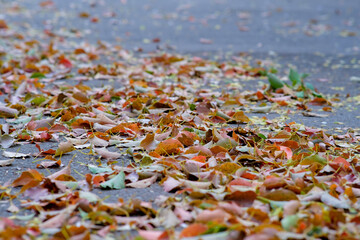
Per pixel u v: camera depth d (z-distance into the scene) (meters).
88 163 2.98
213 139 3.29
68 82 5.52
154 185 2.63
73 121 3.73
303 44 8.58
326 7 13.32
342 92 5.39
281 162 2.89
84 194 2.33
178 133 3.35
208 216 2.06
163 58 6.64
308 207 2.25
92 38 8.59
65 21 10.09
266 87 5.39
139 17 10.99
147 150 3.11
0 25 8.73
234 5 13.26
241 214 2.15
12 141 3.28
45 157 2.98
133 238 1.99
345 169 2.77
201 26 10.14
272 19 11.23
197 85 5.51
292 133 3.49
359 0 14.75
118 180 2.59
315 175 2.73
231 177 2.60
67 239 1.95
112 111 4.16
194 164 2.71
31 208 2.29
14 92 4.92
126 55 7.05
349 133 3.70
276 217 2.12
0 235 1.89
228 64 6.72
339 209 2.30
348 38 9.25
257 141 3.35
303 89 4.98
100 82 5.55
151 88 5.11
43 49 7.37
